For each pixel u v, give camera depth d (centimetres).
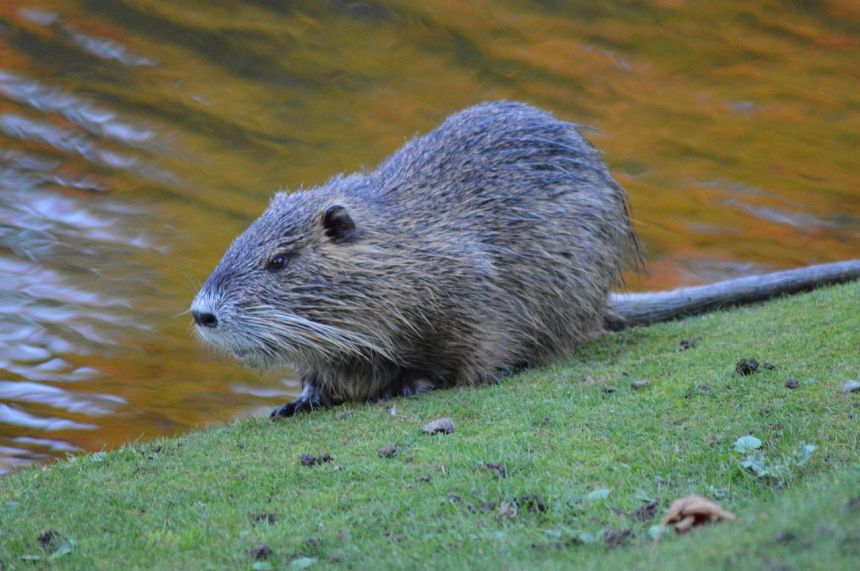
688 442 788
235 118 1873
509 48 2106
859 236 1706
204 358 1415
